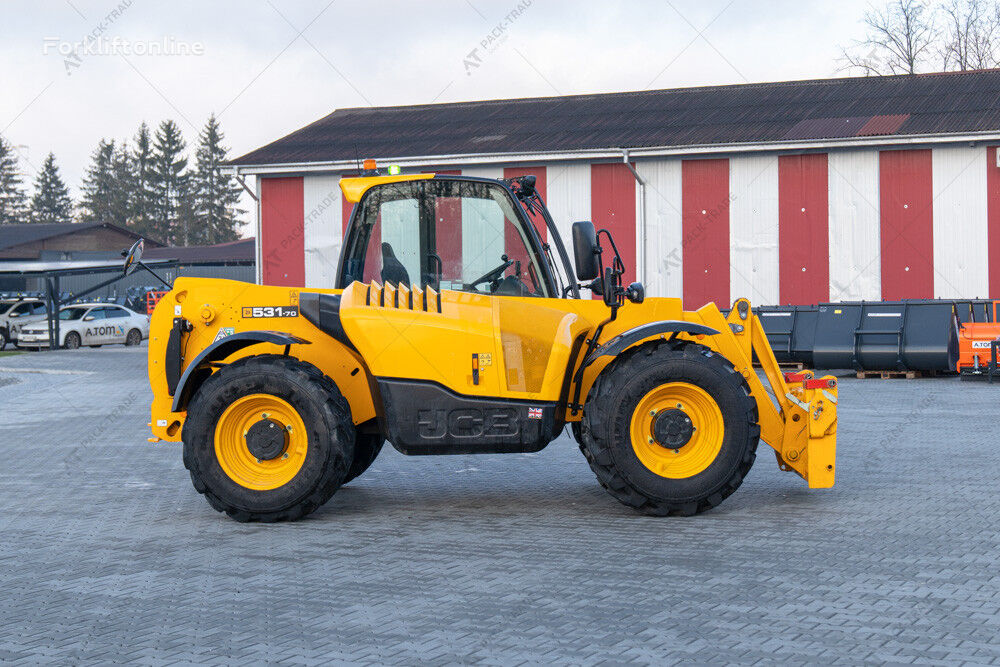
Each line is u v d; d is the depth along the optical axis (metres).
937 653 4.44
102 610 5.30
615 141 29.42
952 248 26.52
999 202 26.09
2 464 10.82
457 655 4.51
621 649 4.55
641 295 7.93
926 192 26.66
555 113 33.97
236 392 7.46
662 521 7.32
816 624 4.86
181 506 8.27
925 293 26.80
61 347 37.41
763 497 8.13
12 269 44.25
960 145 26.28
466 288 8.19
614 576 5.80
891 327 20.84
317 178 31.36
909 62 49.44
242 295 8.08
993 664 4.30
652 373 7.36
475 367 7.57
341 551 6.57
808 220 27.72
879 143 26.56
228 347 8.02
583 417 7.62
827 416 7.86
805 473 7.98
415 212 8.22
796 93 32.28
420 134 33.19
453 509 7.94
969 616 4.95
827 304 21.56
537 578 5.79
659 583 5.63
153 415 8.19
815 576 5.71
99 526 7.48
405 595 5.49
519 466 10.10
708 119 30.64
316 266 31.52
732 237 28.47
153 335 8.17
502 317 7.65
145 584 5.82
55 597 5.56
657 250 29.14
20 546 6.83
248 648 4.66
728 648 4.54
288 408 7.48
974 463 9.70
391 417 7.58
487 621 5.00
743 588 5.50
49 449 12.00
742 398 7.41
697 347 7.54
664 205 29.00
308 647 4.66
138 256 7.82
